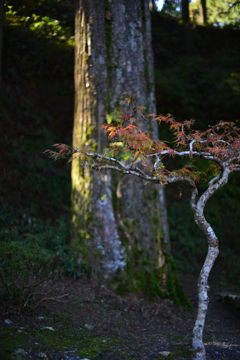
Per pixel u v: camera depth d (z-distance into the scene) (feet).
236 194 27.50
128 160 15.52
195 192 9.98
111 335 11.27
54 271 11.71
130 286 15.11
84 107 16.31
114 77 16.15
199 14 50.96
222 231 24.57
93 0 16.37
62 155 9.66
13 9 22.88
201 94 32.96
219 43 45.50
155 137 16.46
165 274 15.85
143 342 10.85
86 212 16.05
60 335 10.41
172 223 23.89
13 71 26.78
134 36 16.51
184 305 15.19
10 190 20.61
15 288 11.42
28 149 23.67
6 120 24.50
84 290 14.47
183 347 10.41
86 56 16.37
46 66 28.25
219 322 14.28
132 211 15.90
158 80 31.24
